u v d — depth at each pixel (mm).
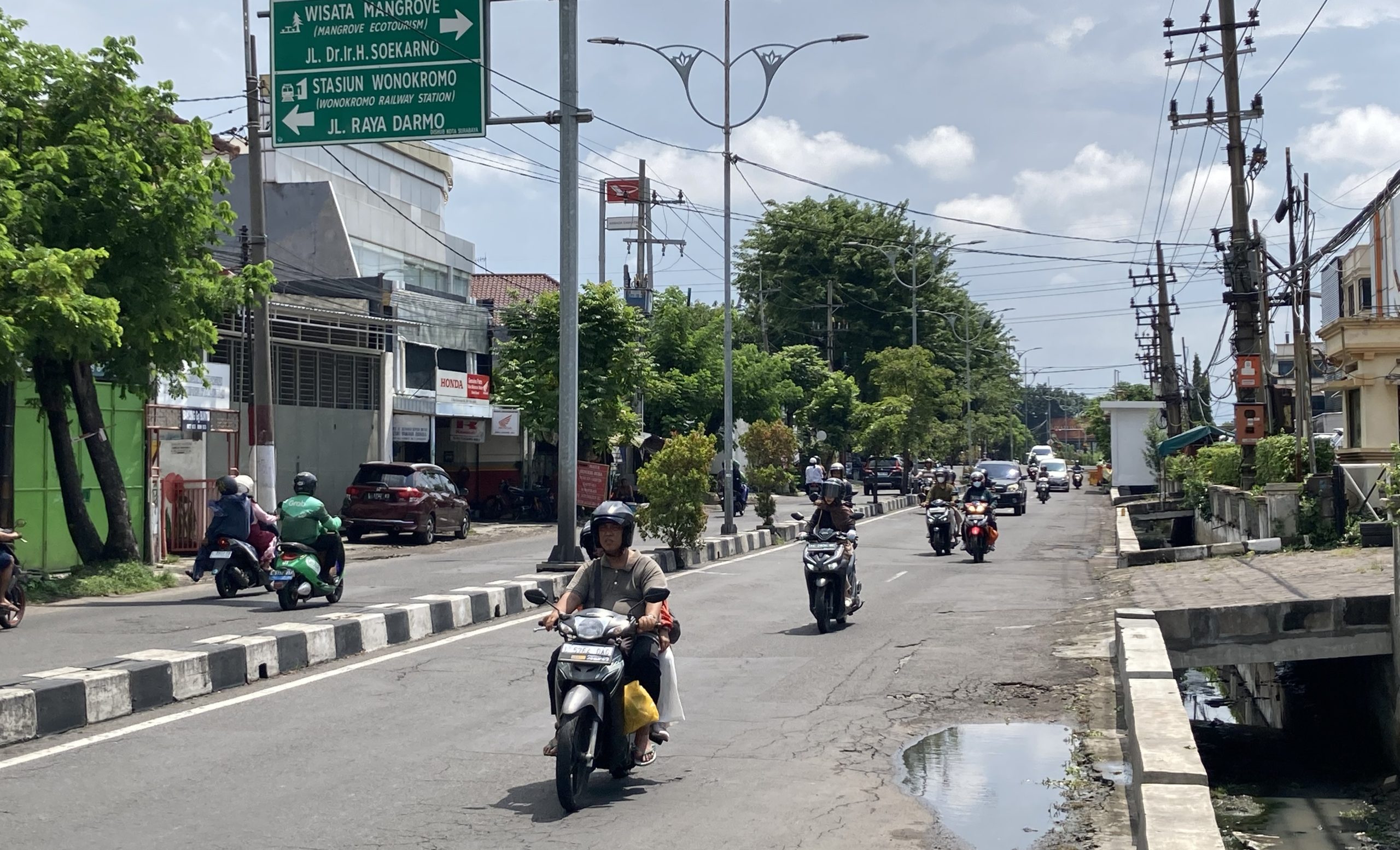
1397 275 35375
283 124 18156
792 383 55656
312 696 9906
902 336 72875
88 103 17469
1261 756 12109
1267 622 12242
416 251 39344
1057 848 5871
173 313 17812
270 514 21516
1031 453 93562
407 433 34125
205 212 17953
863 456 64375
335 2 18047
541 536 30969
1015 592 17656
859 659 11664
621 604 7203
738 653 12078
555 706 7008
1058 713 9133
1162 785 5559
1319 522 20562
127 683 9258
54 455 18828
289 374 29500
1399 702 11297
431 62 17906
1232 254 27516
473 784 7113
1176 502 37688
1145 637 10117
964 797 6840
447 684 10445
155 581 18266
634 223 51938
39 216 16359
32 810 6496
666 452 22422
